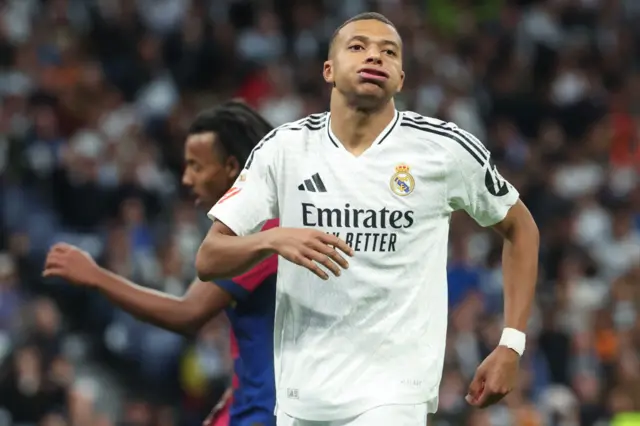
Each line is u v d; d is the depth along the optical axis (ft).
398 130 45.32
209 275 44.60
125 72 156.76
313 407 44.75
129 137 135.23
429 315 44.88
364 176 44.73
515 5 184.44
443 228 45.60
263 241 42.75
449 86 157.89
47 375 101.55
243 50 165.68
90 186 130.82
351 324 44.60
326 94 153.89
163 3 168.25
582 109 166.61
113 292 53.16
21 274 119.85
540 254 134.31
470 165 45.21
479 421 94.27
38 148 135.95
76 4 166.81
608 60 176.55
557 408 106.63
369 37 45.01
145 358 112.57
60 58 156.66
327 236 42.14
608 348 116.67
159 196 130.31
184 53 159.12
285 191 45.21
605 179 151.64
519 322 46.47
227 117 55.42
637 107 167.94
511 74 170.91
